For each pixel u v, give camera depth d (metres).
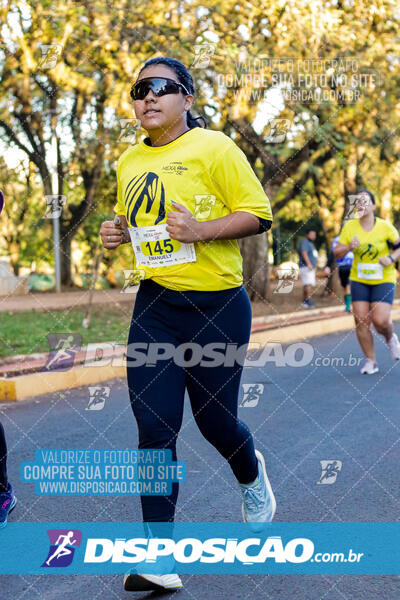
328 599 2.59
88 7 10.34
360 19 11.92
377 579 2.75
